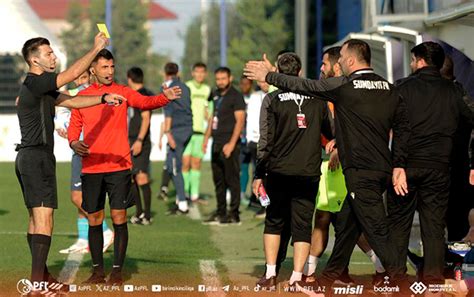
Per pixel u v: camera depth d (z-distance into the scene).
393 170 18.34
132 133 31.17
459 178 21.84
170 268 22.25
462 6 24.36
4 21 54.34
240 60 77.69
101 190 20.16
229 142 30.42
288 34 77.31
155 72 78.88
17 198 38.56
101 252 20.31
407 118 18.27
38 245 18.33
